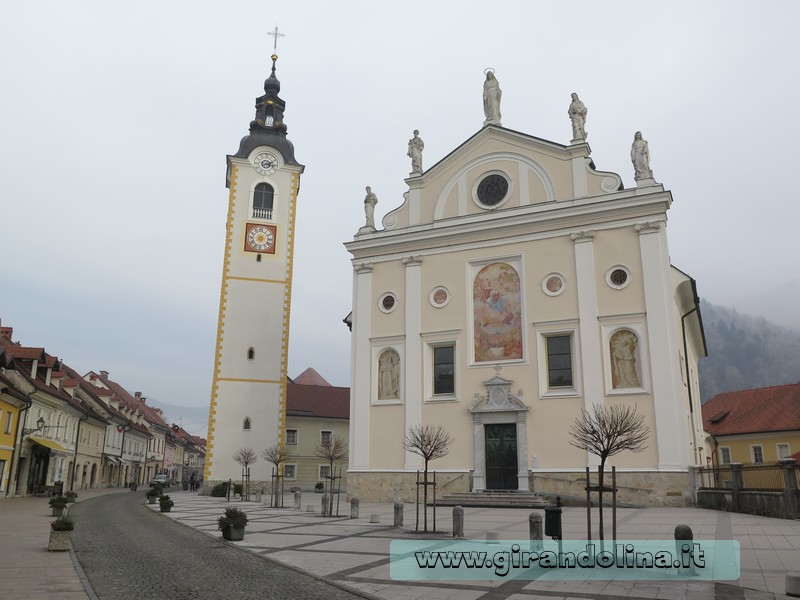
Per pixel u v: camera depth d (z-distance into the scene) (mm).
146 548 16969
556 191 34750
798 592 10125
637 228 31891
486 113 38219
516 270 34594
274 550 16203
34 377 46625
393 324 37156
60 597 10523
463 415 33844
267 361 48625
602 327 31719
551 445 31469
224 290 49281
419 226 37625
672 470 28609
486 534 17609
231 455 46469
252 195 51906
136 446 85062
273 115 56094
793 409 57062
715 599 10055
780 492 21922
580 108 35219
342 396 69375
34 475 45750
